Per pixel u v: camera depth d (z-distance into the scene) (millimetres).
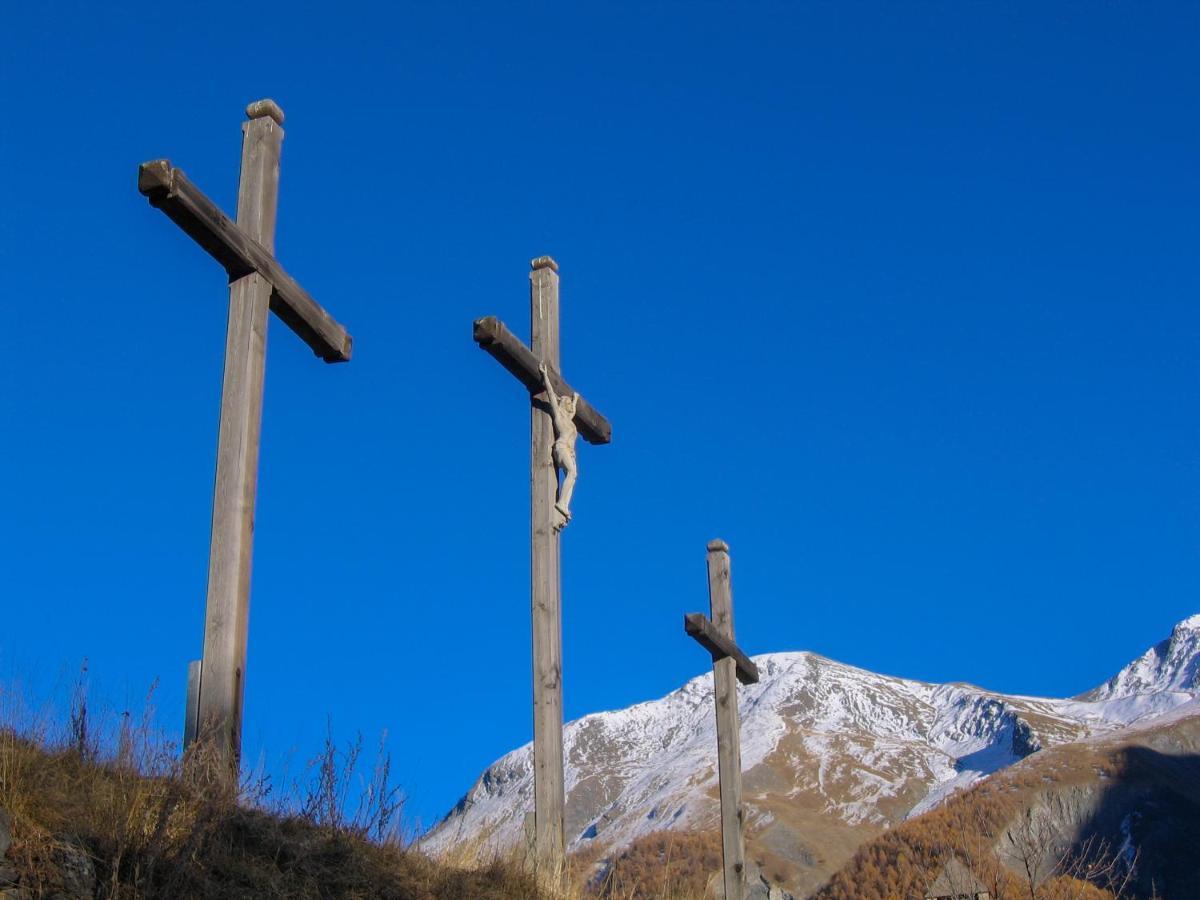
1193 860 131125
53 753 7277
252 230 9664
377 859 8398
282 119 10211
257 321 9352
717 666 16688
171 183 8672
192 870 6824
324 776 8461
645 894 11516
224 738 8086
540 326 13250
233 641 8414
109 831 6777
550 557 12312
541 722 11609
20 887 6152
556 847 10906
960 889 10492
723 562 17250
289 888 7355
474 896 8914
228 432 9008
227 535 8703
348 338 10273
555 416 12734
